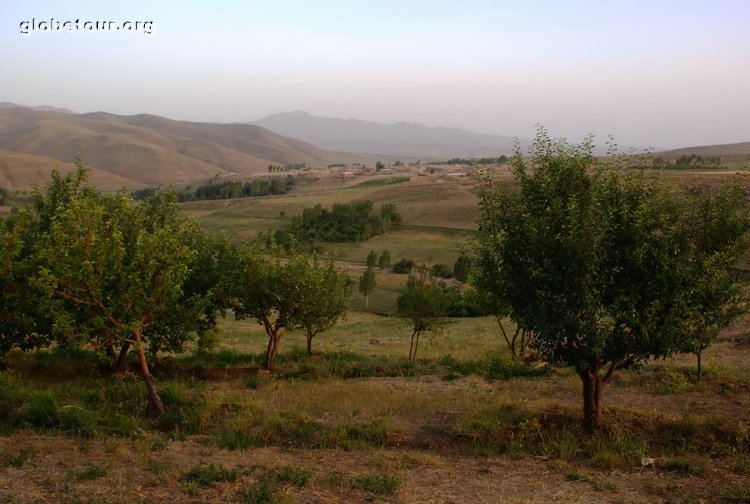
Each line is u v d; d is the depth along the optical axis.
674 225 11.12
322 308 21.89
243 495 8.45
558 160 11.67
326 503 8.38
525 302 11.59
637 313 10.96
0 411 12.41
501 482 9.55
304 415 13.03
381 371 20.56
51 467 9.46
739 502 8.66
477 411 13.67
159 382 17.30
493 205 12.07
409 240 125.31
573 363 11.54
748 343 23.67
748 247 11.96
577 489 9.26
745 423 12.59
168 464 9.76
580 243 10.41
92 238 12.41
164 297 13.47
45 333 15.87
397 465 10.27
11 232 16.80
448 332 36.19
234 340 34.88
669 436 11.80
